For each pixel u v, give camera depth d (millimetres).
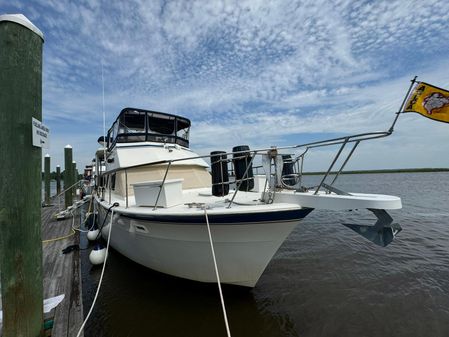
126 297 4133
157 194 3658
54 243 5875
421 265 5762
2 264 2148
